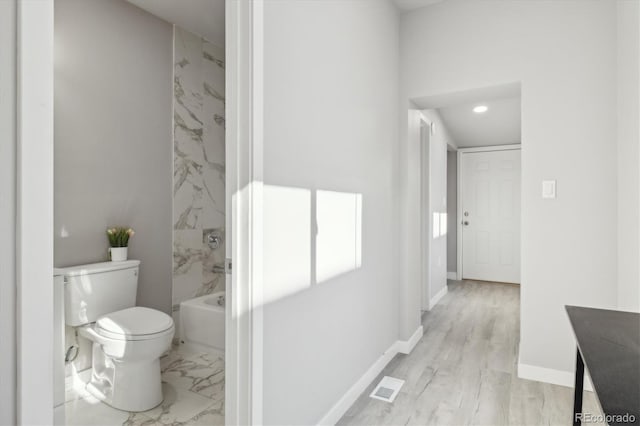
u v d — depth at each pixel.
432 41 2.85
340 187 2.05
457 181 6.04
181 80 3.11
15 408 0.75
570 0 2.38
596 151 2.30
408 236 2.96
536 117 2.46
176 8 2.79
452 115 4.59
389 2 2.76
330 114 1.94
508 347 3.02
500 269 5.76
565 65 2.39
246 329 1.38
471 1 2.70
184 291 3.11
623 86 2.14
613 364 0.93
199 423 1.95
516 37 2.54
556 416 2.00
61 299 2.06
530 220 2.47
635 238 1.97
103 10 2.56
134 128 2.76
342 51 2.06
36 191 0.77
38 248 0.77
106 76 2.58
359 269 2.28
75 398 2.20
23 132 0.75
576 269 2.35
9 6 0.74
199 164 3.26
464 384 2.37
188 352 2.91
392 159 2.82
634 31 1.99
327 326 1.91
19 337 0.75
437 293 4.60
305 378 1.72
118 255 2.55
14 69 0.75
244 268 1.38
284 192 1.58
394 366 2.65
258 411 1.40
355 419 1.98
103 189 2.56
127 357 1.99
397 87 2.93
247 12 1.38
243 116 1.38
